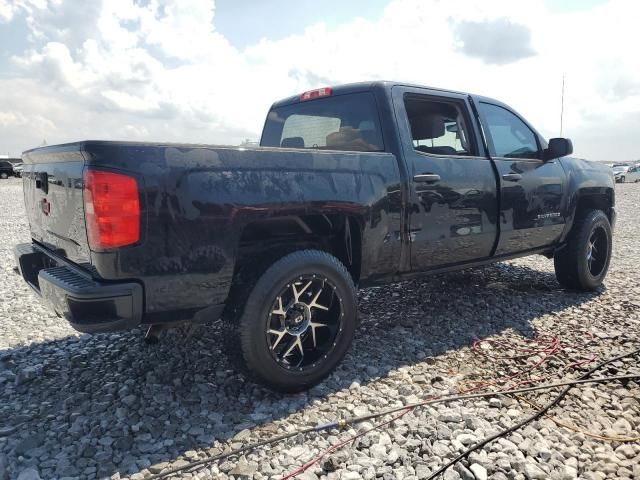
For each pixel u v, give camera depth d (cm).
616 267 648
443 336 395
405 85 373
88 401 286
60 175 267
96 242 229
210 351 360
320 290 297
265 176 270
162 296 245
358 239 323
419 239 351
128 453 234
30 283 317
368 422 260
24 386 308
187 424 259
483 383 307
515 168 428
